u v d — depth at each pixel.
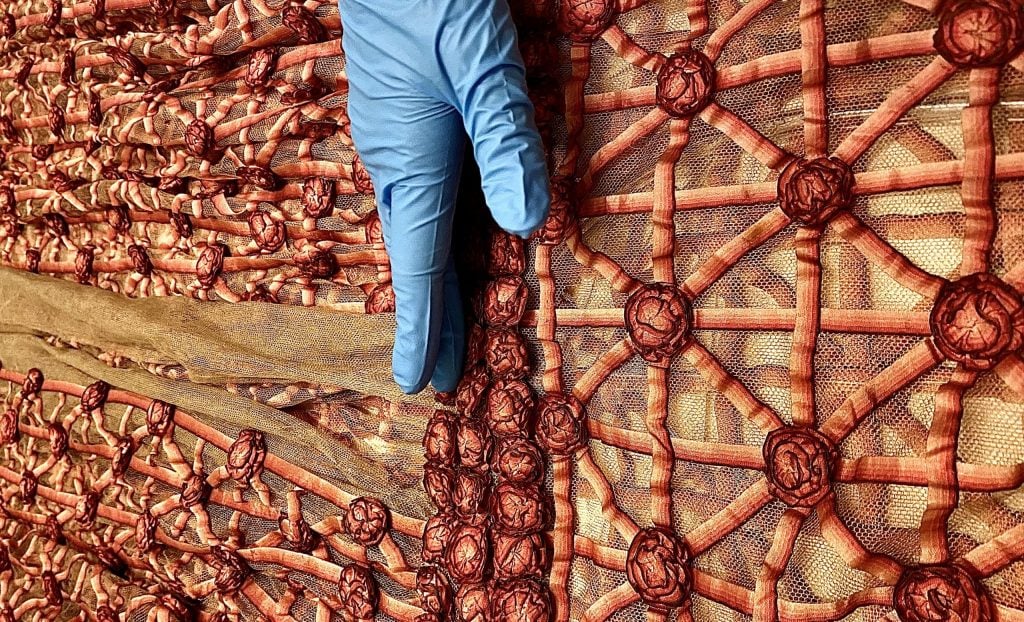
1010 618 0.26
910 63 0.27
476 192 0.37
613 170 0.33
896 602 0.28
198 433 0.45
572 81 0.34
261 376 0.42
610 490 0.34
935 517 0.27
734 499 0.31
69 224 0.51
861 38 0.28
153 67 0.45
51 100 0.49
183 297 0.45
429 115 0.32
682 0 0.32
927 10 0.27
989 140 0.26
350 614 0.41
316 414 0.42
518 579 0.36
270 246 0.42
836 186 0.28
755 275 0.30
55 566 0.50
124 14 0.45
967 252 0.26
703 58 0.31
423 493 0.40
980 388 0.27
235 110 0.41
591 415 0.35
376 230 0.39
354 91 0.34
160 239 0.47
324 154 0.39
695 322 0.32
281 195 0.41
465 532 0.37
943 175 0.27
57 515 0.50
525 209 0.30
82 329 0.48
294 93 0.39
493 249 0.37
